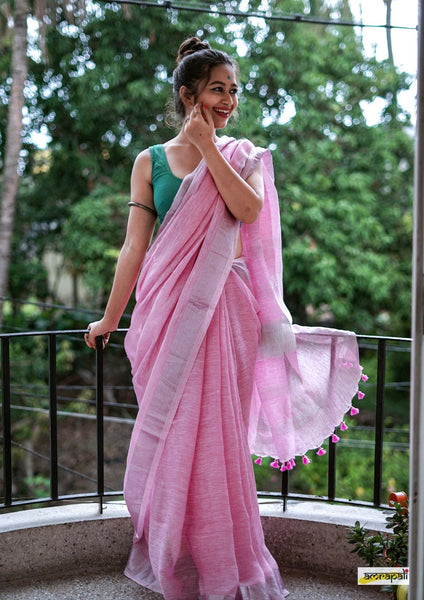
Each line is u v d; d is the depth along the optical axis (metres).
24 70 8.36
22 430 9.45
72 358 10.21
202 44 2.19
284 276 9.34
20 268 10.50
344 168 9.70
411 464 1.60
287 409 2.30
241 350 2.14
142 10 8.95
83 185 10.27
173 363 2.04
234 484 2.07
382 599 2.29
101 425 2.49
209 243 2.04
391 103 10.12
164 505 2.06
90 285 9.55
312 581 2.41
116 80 8.91
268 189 2.24
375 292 9.51
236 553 2.08
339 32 9.86
